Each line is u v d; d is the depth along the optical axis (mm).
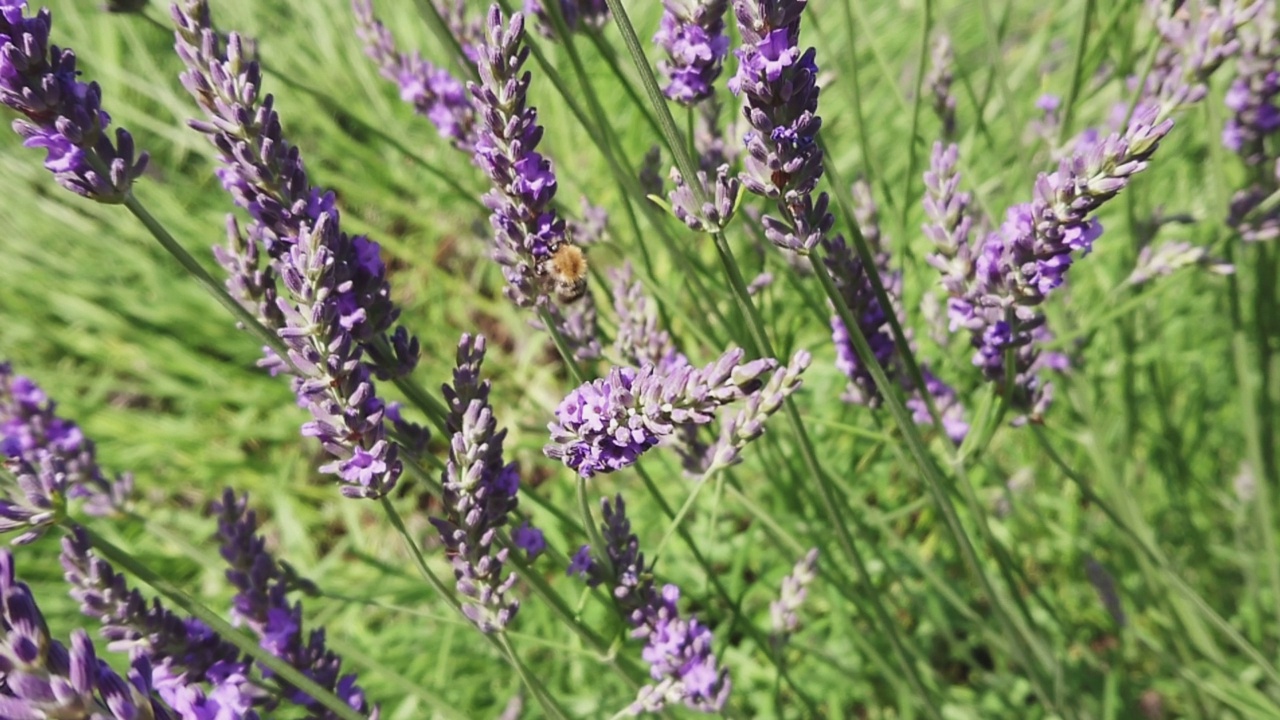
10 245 726
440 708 342
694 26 304
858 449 498
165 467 625
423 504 620
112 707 219
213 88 267
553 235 284
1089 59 404
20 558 542
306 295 262
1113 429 537
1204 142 485
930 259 298
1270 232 358
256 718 250
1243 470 454
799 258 362
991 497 514
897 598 511
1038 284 282
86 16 896
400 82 386
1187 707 446
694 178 266
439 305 676
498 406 649
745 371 246
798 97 253
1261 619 481
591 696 467
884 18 809
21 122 253
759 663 488
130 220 713
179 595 274
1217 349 553
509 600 292
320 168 778
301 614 314
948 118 444
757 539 511
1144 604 477
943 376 490
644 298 354
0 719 214
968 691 466
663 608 312
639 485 565
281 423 648
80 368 711
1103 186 265
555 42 353
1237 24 333
